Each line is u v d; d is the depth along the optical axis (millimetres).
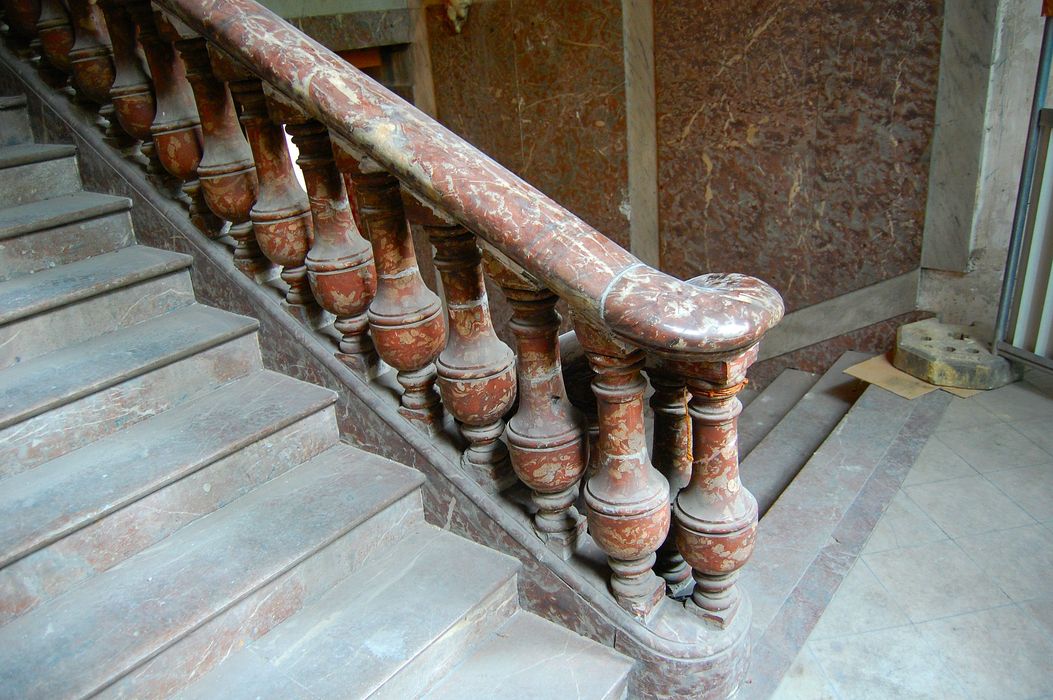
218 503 1887
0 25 2535
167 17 1812
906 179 3314
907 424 2770
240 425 1941
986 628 1881
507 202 1406
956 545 2158
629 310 1299
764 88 3604
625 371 1468
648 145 4105
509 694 1656
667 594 1808
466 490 1892
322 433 2088
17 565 1560
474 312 1684
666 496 1605
